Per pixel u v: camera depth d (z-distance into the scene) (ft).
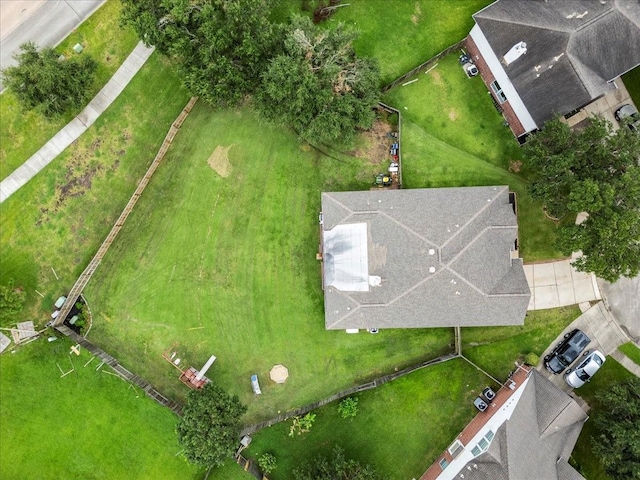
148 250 120.26
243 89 106.42
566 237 98.22
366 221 108.88
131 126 120.78
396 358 117.91
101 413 119.85
